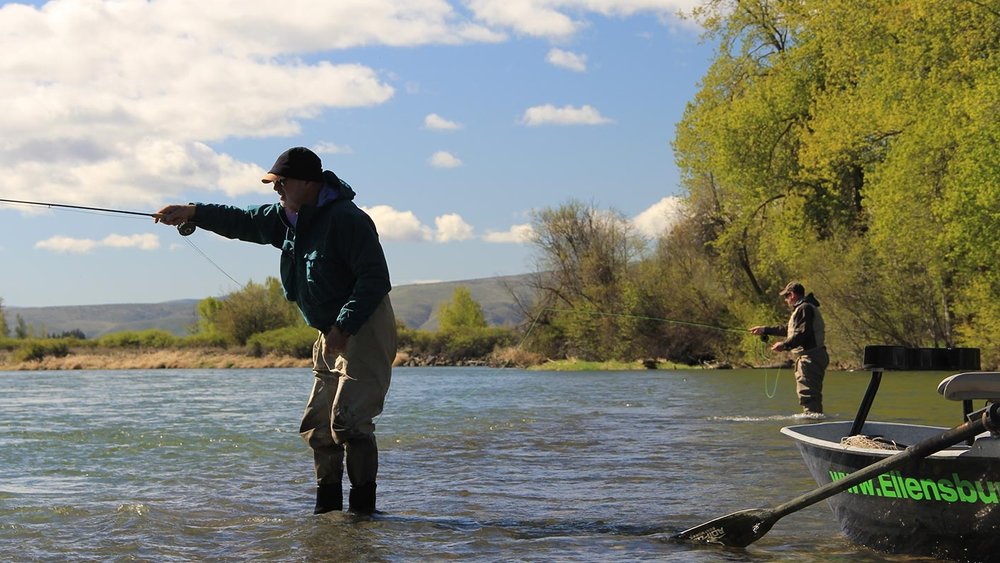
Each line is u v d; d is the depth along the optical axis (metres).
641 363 42.25
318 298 5.79
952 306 30.92
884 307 32.53
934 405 14.44
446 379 30.95
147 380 33.50
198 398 20.09
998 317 28.03
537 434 10.84
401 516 5.86
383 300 5.77
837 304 33.28
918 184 27.67
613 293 45.34
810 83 36.41
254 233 6.20
